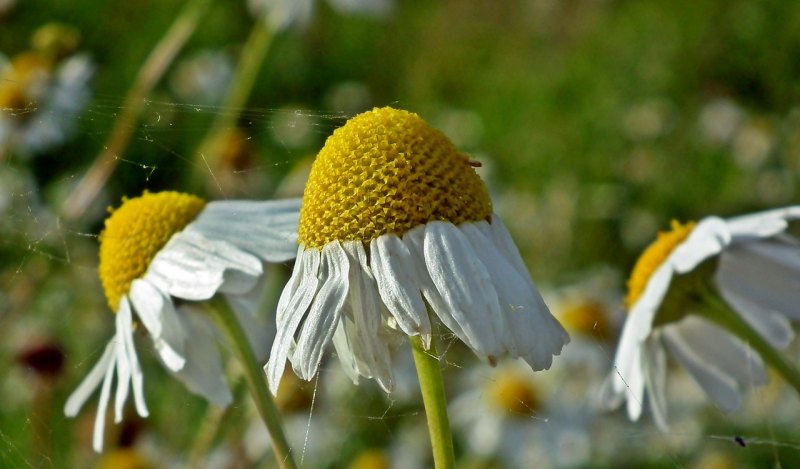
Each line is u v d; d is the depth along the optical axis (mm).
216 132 228
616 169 369
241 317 129
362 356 103
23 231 220
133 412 201
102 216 221
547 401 212
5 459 179
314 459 195
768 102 384
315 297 102
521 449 208
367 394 205
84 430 200
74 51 236
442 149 104
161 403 209
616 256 334
